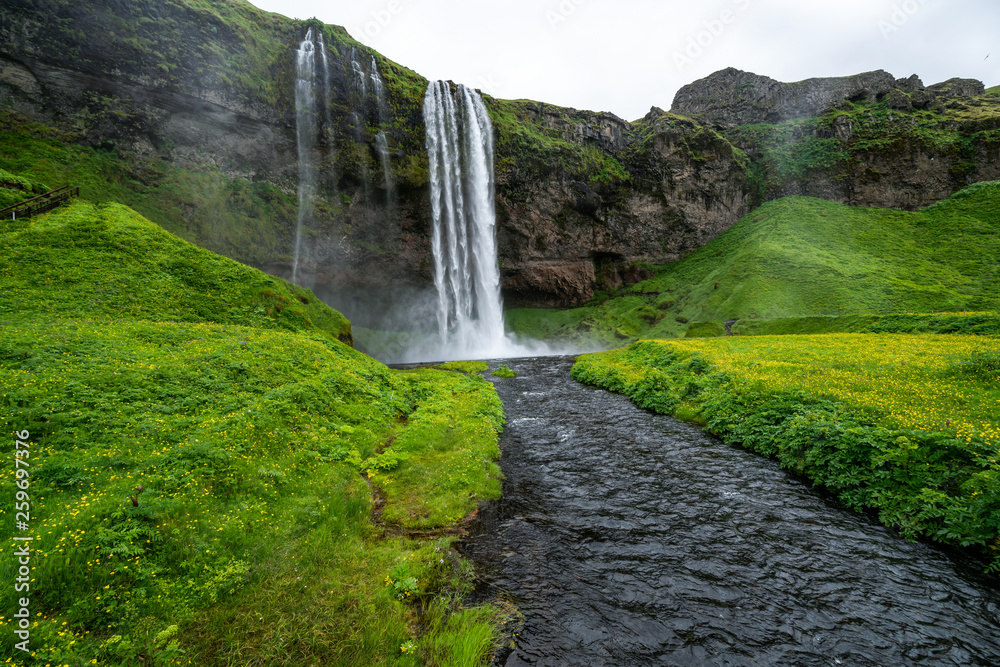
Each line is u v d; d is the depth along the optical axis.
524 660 5.44
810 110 113.62
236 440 9.88
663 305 84.50
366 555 7.27
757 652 5.70
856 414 11.98
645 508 10.09
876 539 8.41
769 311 59.28
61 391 10.41
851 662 5.54
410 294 71.94
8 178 29.05
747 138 111.75
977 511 7.66
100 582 5.35
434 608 6.18
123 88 45.94
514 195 80.62
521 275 86.62
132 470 7.97
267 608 5.60
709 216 99.12
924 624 6.20
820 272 66.06
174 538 6.36
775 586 7.11
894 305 56.44
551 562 7.80
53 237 24.66
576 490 11.22
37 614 4.78
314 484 9.41
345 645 5.17
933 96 110.25
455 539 8.42
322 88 58.66
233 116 52.19
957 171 90.56
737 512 9.78
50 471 7.35
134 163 46.25
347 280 65.00
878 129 98.81
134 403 10.94
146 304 21.91
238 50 53.16
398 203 66.62
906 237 80.56
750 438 14.16
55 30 42.44
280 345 20.03
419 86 70.56
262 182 55.09
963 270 67.31
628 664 5.45
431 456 12.59
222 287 26.20
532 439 15.98
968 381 13.94
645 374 25.48
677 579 7.32
